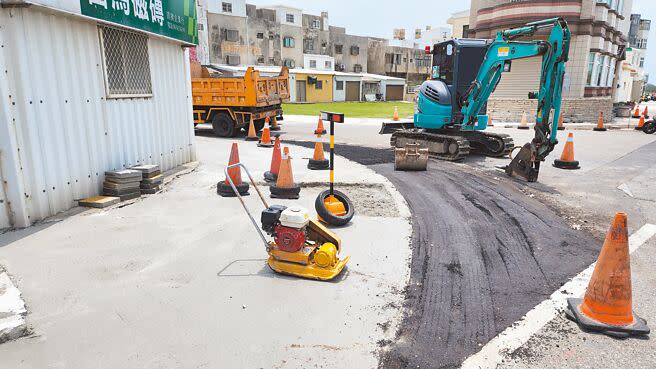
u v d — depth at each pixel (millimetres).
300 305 3609
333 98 47562
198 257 4547
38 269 4176
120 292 3768
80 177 6145
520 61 22438
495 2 24797
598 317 3393
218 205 6441
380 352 3014
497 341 3193
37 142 5352
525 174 8711
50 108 5523
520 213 6473
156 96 8125
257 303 3625
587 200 7277
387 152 12211
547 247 5133
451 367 2885
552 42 8047
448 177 8992
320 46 53188
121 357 2904
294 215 4059
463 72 11055
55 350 2969
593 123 22016
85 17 5832
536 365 2926
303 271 4109
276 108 17438
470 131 11680
